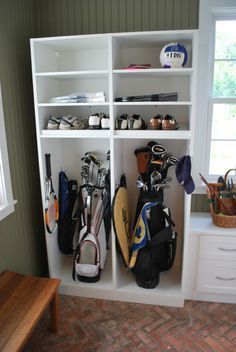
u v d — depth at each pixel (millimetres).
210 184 2086
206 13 1944
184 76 2057
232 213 2049
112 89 1772
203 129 2139
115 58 1839
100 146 2312
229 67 2111
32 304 1552
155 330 1855
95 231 2117
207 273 2055
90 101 1854
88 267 2121
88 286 2150
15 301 1572
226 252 1989
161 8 1986
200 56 2014
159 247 2094
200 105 2096
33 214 2182
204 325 1895
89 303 2117
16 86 1889
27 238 2100
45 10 2105
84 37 1732
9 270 1873
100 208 2145
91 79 2180
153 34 1680
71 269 2350
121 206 2027
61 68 2188
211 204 2072
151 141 2152
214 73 2133
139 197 2143
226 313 2006
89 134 1872
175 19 1990
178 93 2068
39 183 2271
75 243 2262
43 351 1705
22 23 1940
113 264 2061
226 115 2189
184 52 1757
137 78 2115
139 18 2023
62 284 2182
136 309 2051
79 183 2406
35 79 1838
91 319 1956
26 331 1376
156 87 2115
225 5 1916
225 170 2289
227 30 2062
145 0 1987
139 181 2068
